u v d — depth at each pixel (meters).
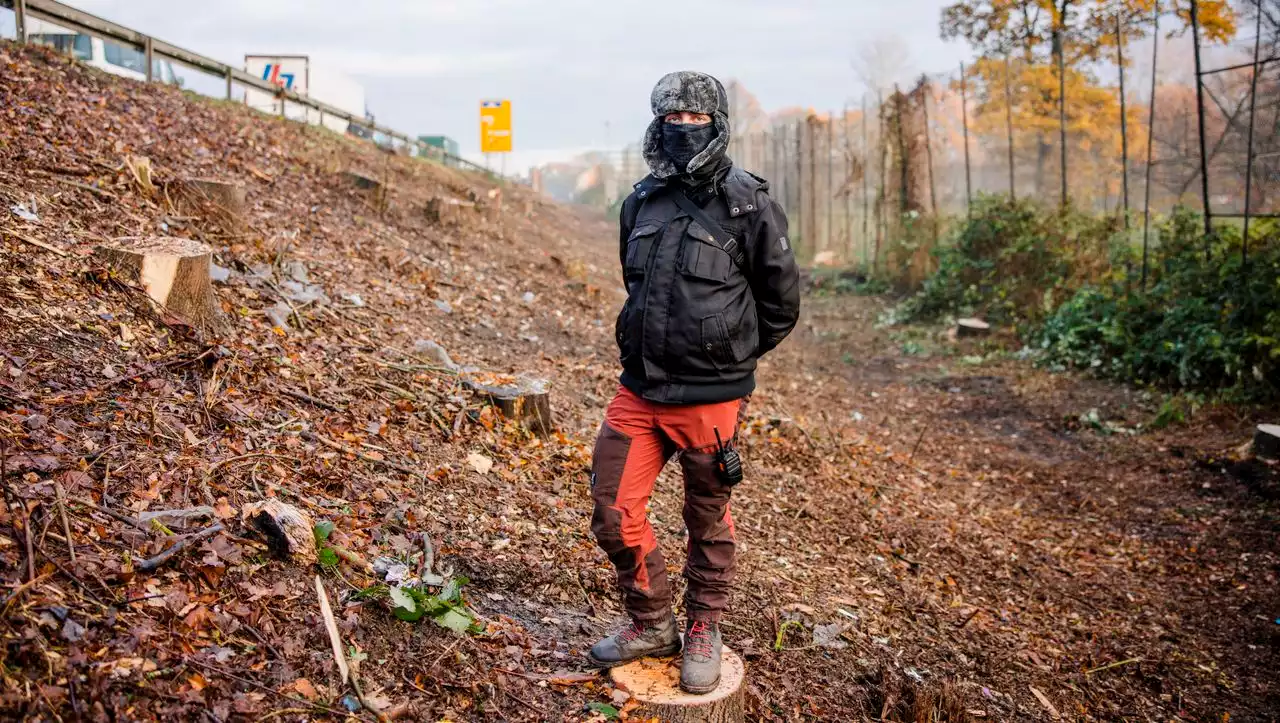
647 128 2.74
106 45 13.19
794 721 3.27
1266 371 8.29
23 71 7.58
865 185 19.78
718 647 3.00
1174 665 4.58
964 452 8.09
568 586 3.72
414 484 4.11
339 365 5.16
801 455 6.60
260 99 18.91
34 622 2.30
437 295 7.96
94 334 4.08
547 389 5.55
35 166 5.72
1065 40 17.88
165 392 3.90
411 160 17.03
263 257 6.47
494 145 29.78
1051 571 5.62
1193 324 9.06
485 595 3.45
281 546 3.06
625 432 2.81
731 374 2.73
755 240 2.68
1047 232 12.98
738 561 4.56
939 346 12.19
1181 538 6.19
